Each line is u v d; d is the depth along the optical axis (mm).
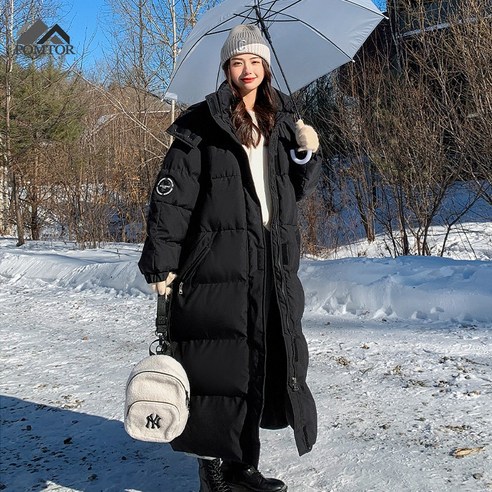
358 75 13500
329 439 3539
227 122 2625
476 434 3506
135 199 18406
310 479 3053
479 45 10766
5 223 23078
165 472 3297
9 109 18578
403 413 3896
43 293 9766
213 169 2619
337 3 3643
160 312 2654
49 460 3527
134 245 16078
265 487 2812
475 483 2912
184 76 3674
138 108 20078
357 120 13297
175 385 2449
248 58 2723
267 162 2732
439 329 5969
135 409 2434
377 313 6699
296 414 2570
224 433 2553
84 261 11438
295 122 2863
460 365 4832
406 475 3027
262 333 2537
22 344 6359
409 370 4789
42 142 19500
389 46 13234
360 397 4242
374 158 12375
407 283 6855
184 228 2611
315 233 13500
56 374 5234
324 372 4867
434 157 11562
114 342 6305
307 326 6414
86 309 8242
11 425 4105
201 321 2588
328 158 14742
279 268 2600
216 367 2561
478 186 11336
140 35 19406
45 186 19250
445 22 11883
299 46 3645
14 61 18922
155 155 18375
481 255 12734
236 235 2586
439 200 11703
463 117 11250
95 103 22516
